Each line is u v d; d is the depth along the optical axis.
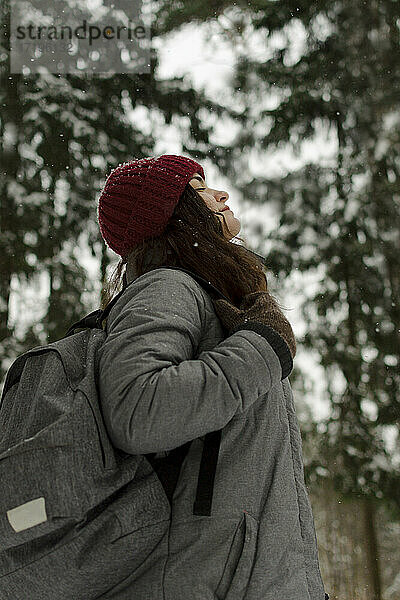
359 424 7.01
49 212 6.59
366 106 7.99
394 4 8.01
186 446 1.30
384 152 7.89
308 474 6.89
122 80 7.27
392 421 7.09
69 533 1.20
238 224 1.69
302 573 1.31
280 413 1.40
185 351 1.29
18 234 6.48
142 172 1.57
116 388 1.21
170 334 1.27
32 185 6.66
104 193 1.61
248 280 1.52
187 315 1.32
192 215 1.56
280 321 1.34
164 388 1.18
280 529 1.29
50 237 6.57
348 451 6.84
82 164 6.86
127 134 7.19
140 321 1.28
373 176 7.88
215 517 1.25
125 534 1.21
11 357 6.01
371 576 7.14
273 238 7.69
